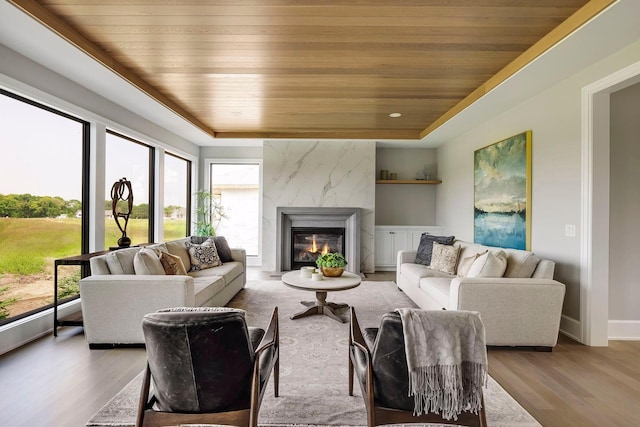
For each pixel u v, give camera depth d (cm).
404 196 699
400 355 146
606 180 293
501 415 193
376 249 651
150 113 458
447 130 531
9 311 296
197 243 484
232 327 140
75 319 313
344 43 278
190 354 138
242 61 316
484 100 382
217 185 709
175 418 146
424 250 472
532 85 338
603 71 280
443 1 219
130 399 204
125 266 309
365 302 427
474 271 316
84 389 218
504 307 282
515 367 257
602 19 221
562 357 275
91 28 258
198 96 420
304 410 197
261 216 659
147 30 260
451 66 322
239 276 474
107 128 411
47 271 334
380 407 152
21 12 221
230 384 145
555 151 336
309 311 371
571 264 316
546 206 349
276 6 227
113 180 444
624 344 301
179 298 280
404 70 333
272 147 639
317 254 647
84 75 327
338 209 623
